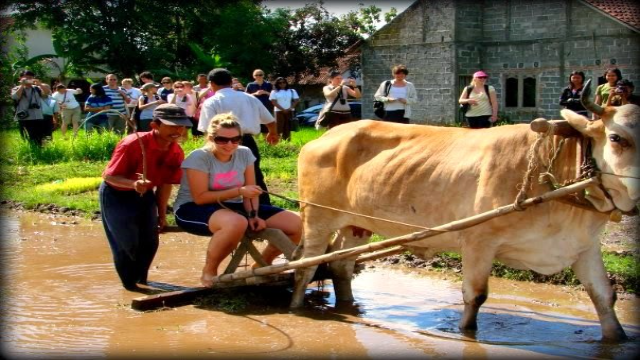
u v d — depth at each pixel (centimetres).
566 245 578
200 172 702
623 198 545
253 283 695
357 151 671
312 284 800
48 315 666
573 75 1341
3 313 670
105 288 763
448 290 759
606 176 547
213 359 551
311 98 4256
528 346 580
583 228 573
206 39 3725
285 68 4019
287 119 1923
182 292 704
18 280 793
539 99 2989
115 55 3581
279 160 1633
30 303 705
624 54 2786
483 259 588
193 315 670
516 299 720
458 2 3017
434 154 622
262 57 3747
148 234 762
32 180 1476
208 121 869
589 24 2850
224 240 689
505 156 580
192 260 894
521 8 2995
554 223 571
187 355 560
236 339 602
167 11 3638
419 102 3158
